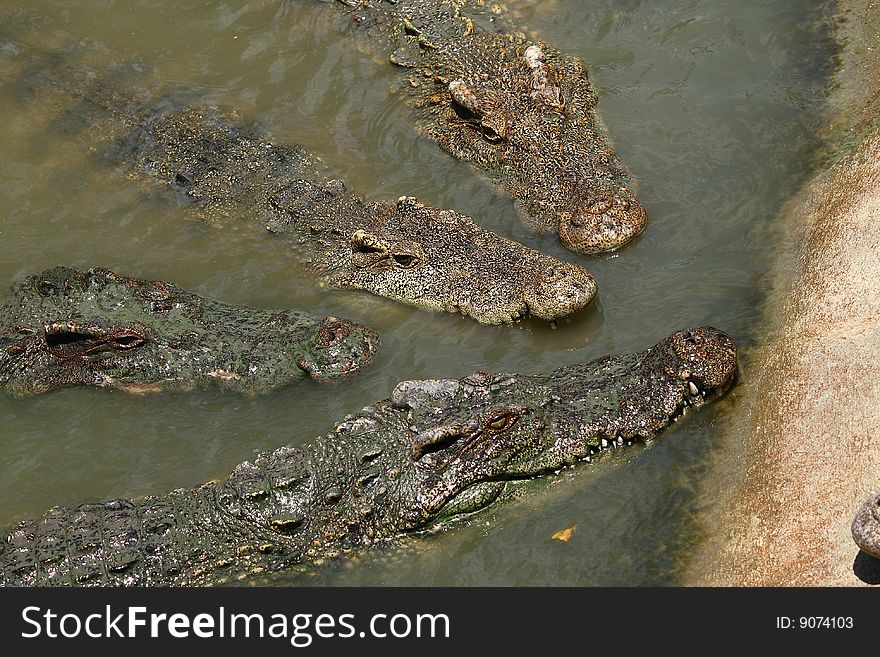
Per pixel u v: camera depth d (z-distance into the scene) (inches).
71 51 530.9
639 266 395.9
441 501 315.9
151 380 377.4
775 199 409.4
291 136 470.3
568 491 327.0
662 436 332.8
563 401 334.6
